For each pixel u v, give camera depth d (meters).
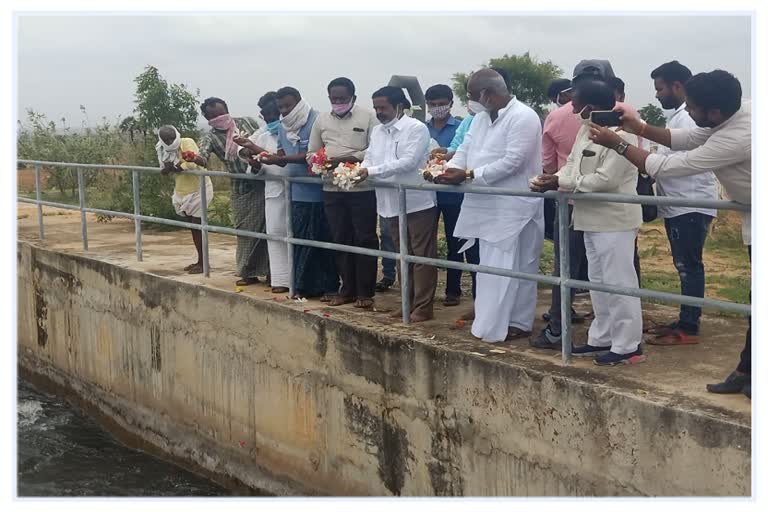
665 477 4.25
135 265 8.70
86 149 18.16
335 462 6.27
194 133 14.77
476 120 5.69
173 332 7.83
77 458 8.09
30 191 19.28
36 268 10.16
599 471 4.55
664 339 5.47
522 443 4.94
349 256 6.69
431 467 5.52
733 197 4.26
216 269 8.48
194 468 7.70
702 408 4.18
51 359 10.03
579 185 4.80
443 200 6.83
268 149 7.23
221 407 7.34
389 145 6.14
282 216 7.09
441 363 5.37
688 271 5.57
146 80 14.56
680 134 4.55
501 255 5.47
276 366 6.72
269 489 6.90
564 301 4.92
